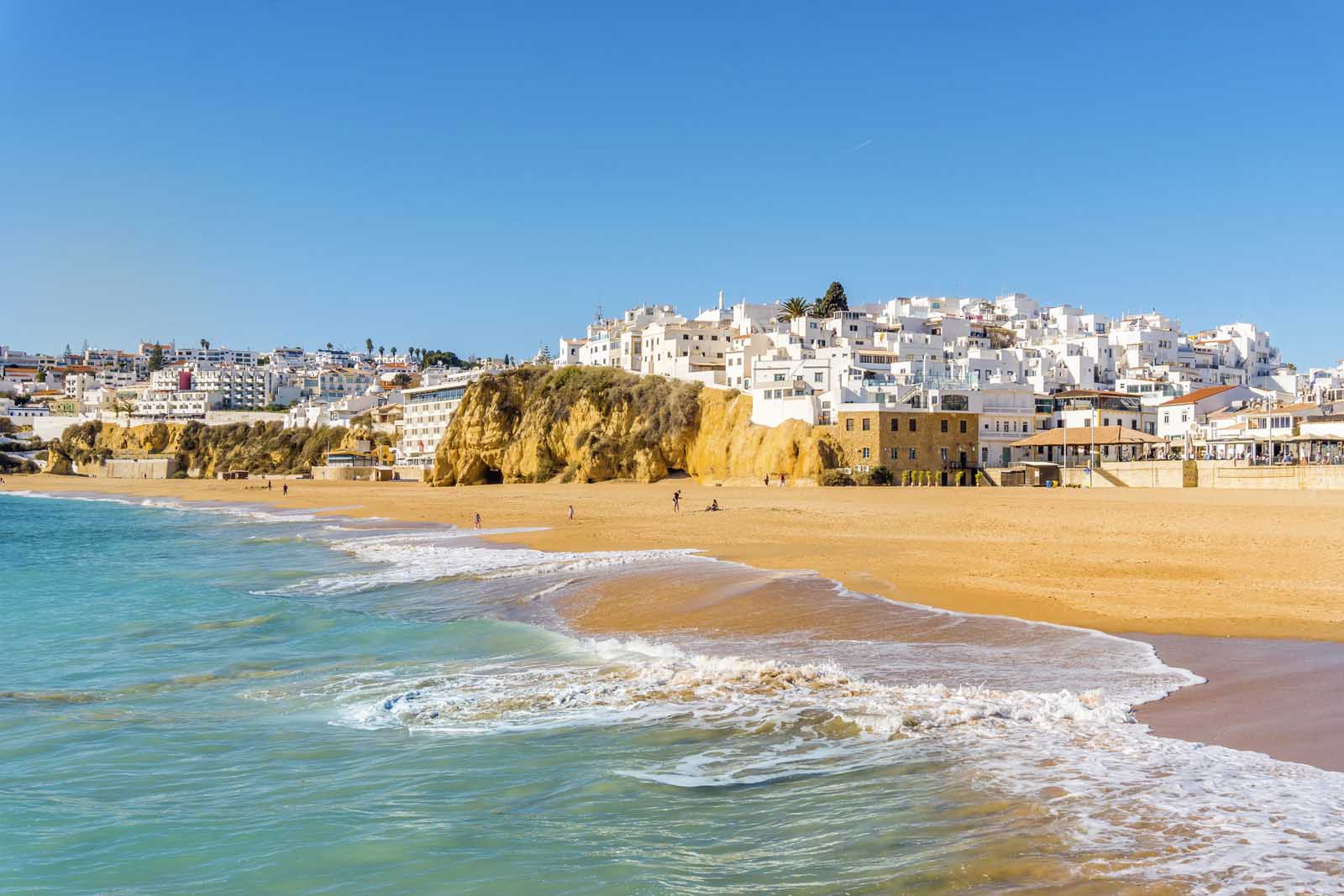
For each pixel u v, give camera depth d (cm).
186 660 2362
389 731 1688
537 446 12288
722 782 1367
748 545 4412
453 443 13200
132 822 1320
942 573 3158
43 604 3294
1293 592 2616
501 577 3625
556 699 1842
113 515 9175
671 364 12706
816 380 10562
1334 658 1855
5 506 11288
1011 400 10238
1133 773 1291
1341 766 1292
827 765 1406
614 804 1304
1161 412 10981
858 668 1978
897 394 9906
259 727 1745
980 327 14350
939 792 1265
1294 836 1073
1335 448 8350
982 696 1708
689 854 1139
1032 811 1177
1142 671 1830
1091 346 13625
